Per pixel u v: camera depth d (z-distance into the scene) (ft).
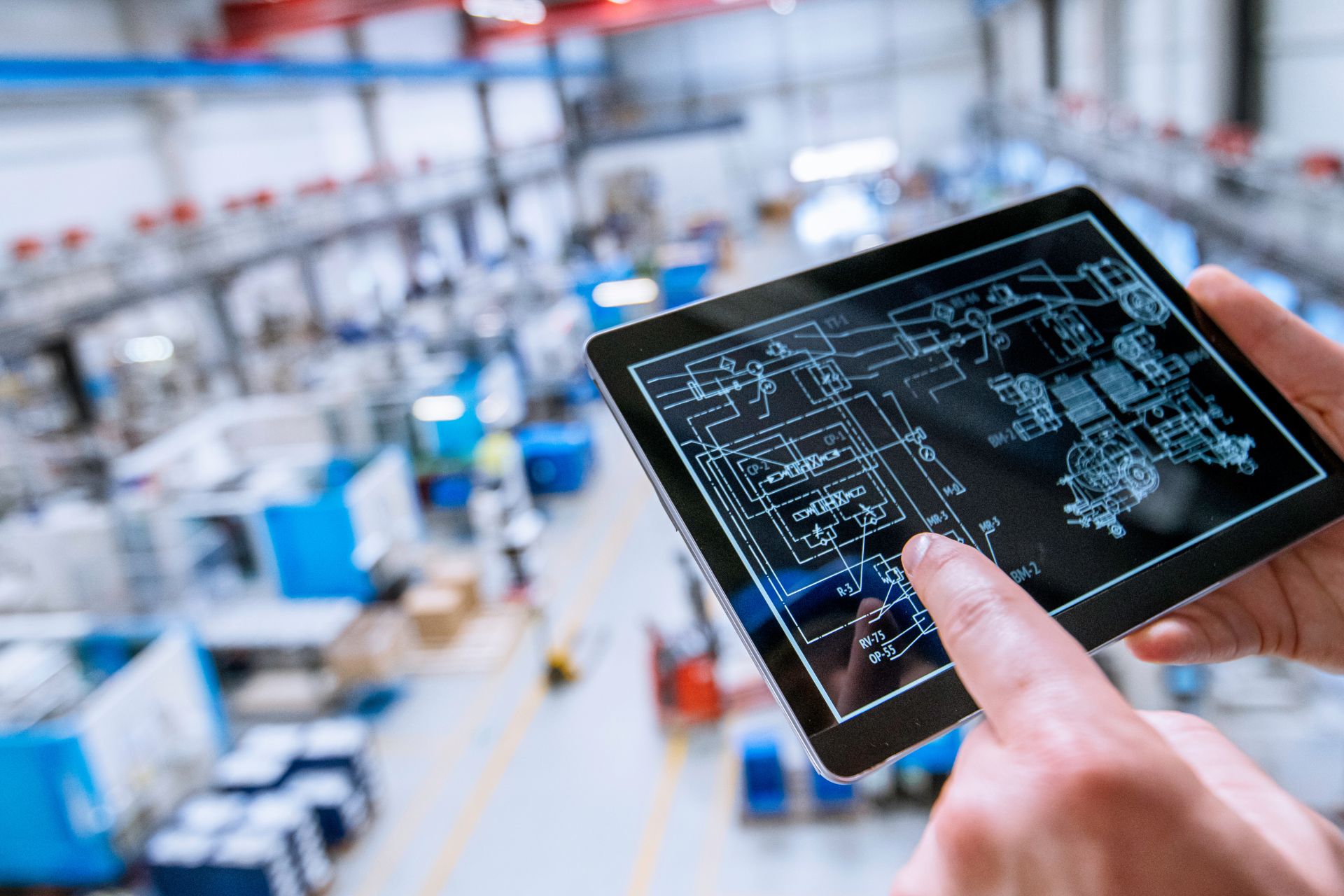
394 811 20.98
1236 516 3.62
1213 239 24.22
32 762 17.40
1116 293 4.12
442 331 47.52
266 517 26.45
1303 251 18.99
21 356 27.84
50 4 36.29
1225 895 1.60
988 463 3.58
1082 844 1.64
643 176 88.12
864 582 3.21
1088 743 1.73
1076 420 3.74
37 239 32.22
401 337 47.39
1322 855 1.82
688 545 3.21
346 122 59.88
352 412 34.91
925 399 3.67
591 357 3.41
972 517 3.44
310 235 44.52
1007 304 4.00
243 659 26.00
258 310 46.26
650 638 22.70
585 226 79.82
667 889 17.78
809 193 98.43
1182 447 3.76
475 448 34.86
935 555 2.30
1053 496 3.54
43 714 18.81
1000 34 91.40
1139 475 3.66
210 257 37.88
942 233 4.08
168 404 37.60
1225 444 3.79
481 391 36.86
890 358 3.74
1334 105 29.43
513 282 55.47
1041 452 3.64
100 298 30.66
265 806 18.63
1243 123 36.01
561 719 23.40
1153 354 4.00
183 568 25.49
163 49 41.96
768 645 3.05
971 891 1.79
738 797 19.76
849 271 3.88
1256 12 35.01
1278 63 33.68
